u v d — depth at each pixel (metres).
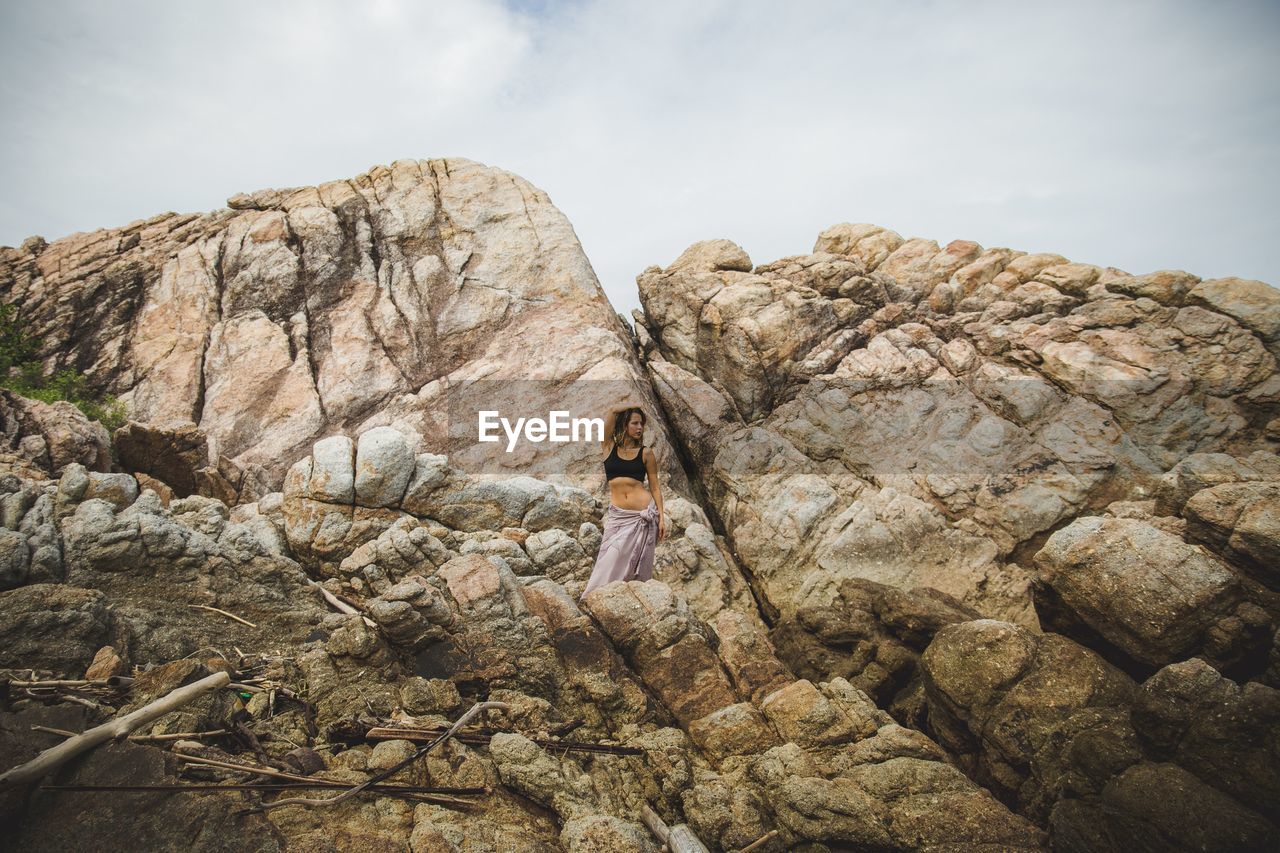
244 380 14.73
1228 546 6.57
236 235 17.11
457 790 4.25
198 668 4.82
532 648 6.32
